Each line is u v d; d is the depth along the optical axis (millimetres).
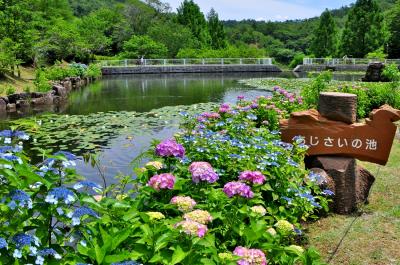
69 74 23891
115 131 10000
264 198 3744
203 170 2951
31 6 29828
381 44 48500
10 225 1960
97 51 42438
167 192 3010
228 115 6777
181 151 3322
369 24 48812
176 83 25906
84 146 8414
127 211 2545
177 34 46156
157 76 32781
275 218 3535
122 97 18141
